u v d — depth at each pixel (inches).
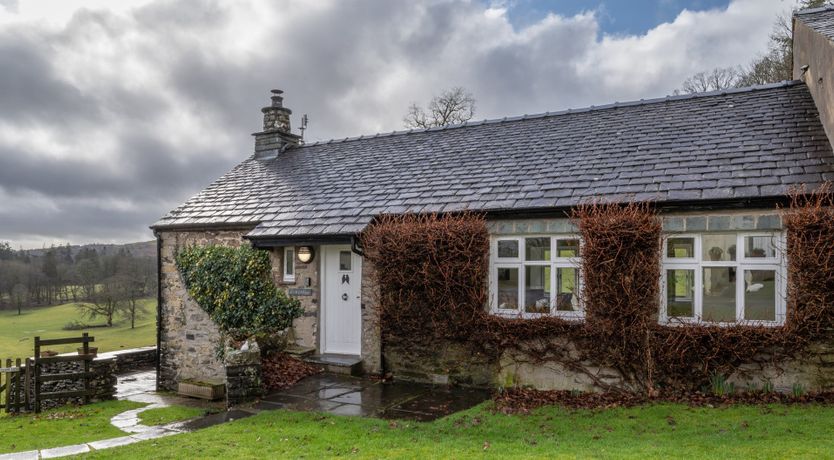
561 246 388.5
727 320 342.6
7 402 453.1
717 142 411.2
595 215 361.4
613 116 527.5
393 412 344.5
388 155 599.8
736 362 333.7
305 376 448.8
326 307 496.7
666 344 342.6
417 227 418.0
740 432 262.7
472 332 402.0
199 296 551.5
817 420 272.2
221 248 549.6
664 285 355.6
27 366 457.1
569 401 348.2
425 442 273.1
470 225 401.7
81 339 482.3
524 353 388.5
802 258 314.2
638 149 437.1
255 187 620.7
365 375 451.5
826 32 397.1
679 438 260.2
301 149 714.8
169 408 437.1
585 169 427.2
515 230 400.5
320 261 498.9
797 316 316.2
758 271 338.0
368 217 461.7
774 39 1099.9
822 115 394.3
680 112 491.8
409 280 419.5
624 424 291.7
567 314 380.5
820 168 341.1
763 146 385.7
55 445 327.9
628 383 355.3
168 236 586.6
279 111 732.7
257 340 467.8
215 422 341.7
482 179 463.5
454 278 405.1
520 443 265.4
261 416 342.0
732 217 339.6
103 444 310.0
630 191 374.3
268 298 516.7
